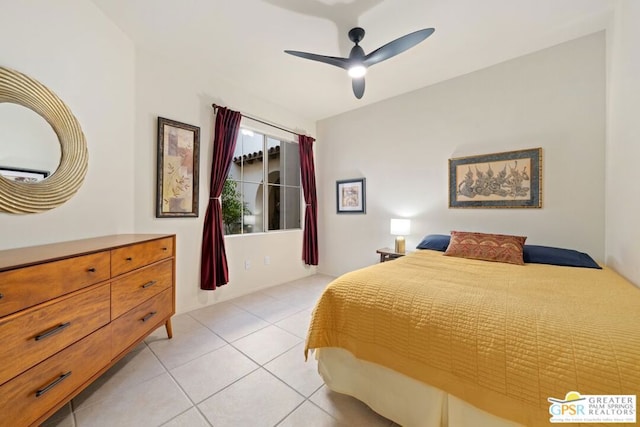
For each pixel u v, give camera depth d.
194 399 1.46
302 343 2.09
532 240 2.52
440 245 2.70
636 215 1.56
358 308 1.38
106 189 2.03
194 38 2.25
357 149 3.83
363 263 3.81
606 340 0.85
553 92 2.41
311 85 3.12
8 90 1.42
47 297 1.13
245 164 3.41
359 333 1.36
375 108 3.63
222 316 2.61
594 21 2.09
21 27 1.49
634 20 1.61
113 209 2.09
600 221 2.22
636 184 1.56
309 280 3.93
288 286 3.63
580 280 1.58
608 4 1.91
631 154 1.64
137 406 1.40
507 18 2.04
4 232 1.41
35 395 1.07
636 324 0.95
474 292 1.33
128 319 1.63
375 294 1.37
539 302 1.19
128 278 1.63
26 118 1.50
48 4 1.62
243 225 3.39
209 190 2.90
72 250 1.36
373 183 3.68
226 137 2.97
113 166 2.09
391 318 1.26
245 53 2.47
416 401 1.20
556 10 1.96
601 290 1.37
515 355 0.92
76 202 1.80
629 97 1.68
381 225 3.62
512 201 2.60
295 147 4.12
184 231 2.69
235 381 1.62
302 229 4.10
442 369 1.08
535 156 2.48
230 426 1.28
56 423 1.27
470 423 1.04
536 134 2.49
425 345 1.13
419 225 3.26
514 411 0.90
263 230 3.61
